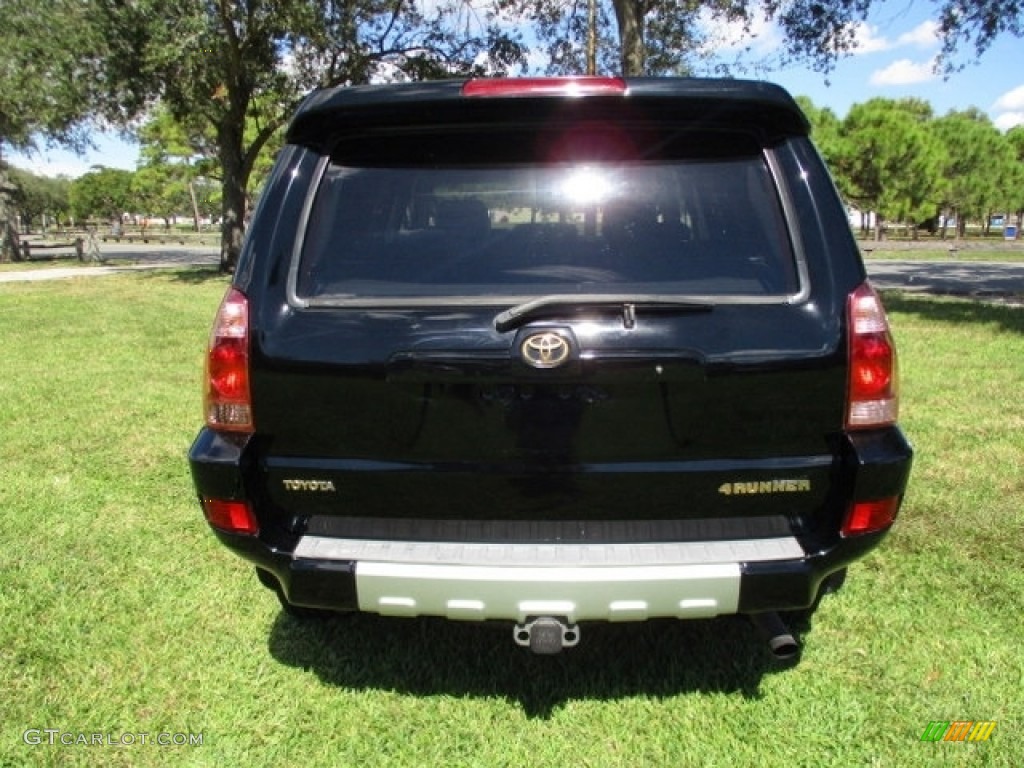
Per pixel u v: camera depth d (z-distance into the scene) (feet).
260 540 7.47
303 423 7.29
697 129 7.43
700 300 6.92
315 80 59.88
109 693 8.64
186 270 71.10
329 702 8.52
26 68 55.93
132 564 11.60
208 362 7.50
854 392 7.02
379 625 9.95
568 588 6.95
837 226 7.25
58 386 22.61
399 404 7.11
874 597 10.34
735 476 7.11
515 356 6.84
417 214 7.50
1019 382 21.26
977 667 8.87
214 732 8.06
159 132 109.09
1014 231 146.92
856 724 8.01
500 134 7.54
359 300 7.24
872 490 7.05
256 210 7.67
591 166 7.47
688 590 6.98
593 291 7.17
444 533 7.41
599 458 7.10
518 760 7.66
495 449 7.12
